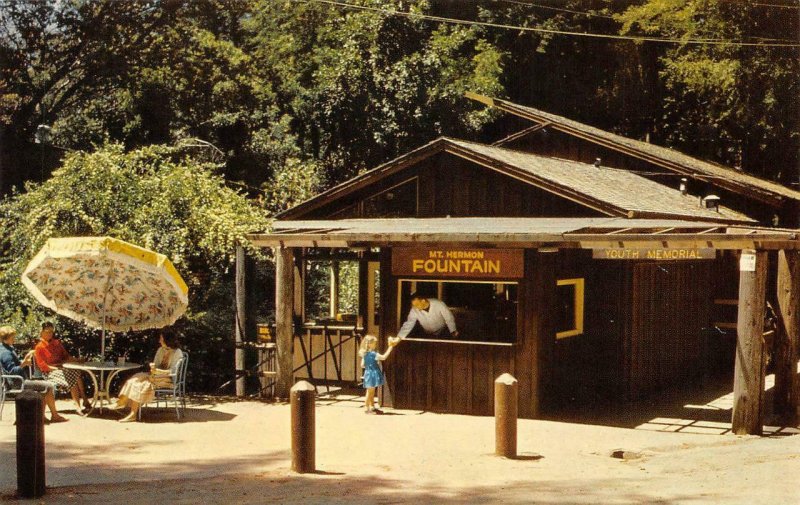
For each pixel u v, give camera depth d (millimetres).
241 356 17094
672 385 18844
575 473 10109
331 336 18812
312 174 30484
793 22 32938
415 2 31875
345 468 10477
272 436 12852
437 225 16578
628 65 37906
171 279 13820
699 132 36688
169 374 14484
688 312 19750
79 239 13625
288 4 36719
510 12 35844
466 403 15102
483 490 8914
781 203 24453
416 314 15445
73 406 15148
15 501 8328
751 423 13258
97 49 31516
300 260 19234
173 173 17062
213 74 34625
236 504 8078
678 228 16125
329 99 31469
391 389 15703
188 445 12109
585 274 16406
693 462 10836
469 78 32188
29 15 30094
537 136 26047
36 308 17031
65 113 34312
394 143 31141
